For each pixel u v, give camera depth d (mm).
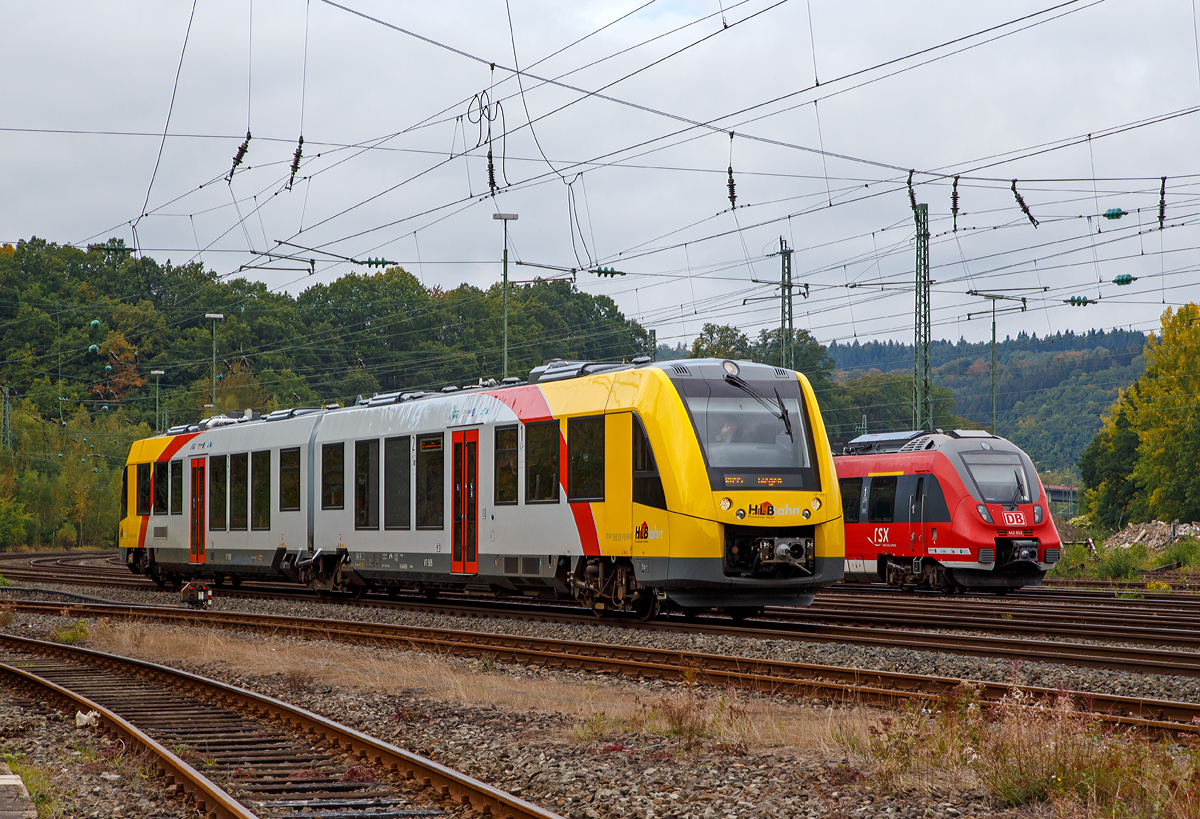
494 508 19547
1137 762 7371
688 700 10125
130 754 9281
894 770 7934
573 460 18047
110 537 91688
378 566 22234
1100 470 82688
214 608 23172
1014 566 26312
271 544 25375
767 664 12773
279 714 10766
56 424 89875
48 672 14367
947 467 26703
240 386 83750
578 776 8234
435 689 12289
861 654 13883
